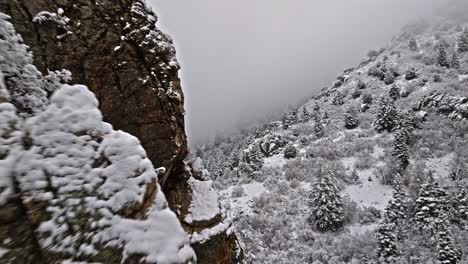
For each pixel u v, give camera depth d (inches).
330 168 1385.3
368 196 1205.1
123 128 206.2
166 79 246.2
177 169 271.7
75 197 117.1
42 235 102.7
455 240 799.7
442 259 733.3
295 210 1189.1
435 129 1449.3
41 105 139.6
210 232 251.8
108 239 115.8
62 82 167.0
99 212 119.6
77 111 144.6
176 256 130.1
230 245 281.9
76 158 127.6
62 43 179.2
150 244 125.7
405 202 1007.6
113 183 130.7
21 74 142.9
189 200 265.1
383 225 839.1
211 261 242.2
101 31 205.3
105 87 199.3
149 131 221.3
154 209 138.3
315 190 1150.3
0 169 104.8
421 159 1267.2
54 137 128.3
